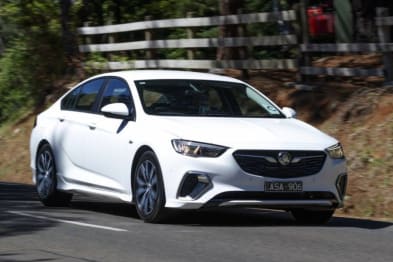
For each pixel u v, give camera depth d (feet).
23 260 48.32
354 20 131.44
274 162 60.64
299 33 108.99
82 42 152.15
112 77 72.84
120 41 150.51
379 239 57.67
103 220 65.41
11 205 76.59
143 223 63.62
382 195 82.28
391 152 86.43
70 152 73.56
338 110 99.40
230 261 48.26
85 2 159.02
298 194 61.26
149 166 63.41
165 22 129.70
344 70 103.55
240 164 60.13
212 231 59.82
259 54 134.41
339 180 63.31
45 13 156.25
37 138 78.84
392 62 98.89
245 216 70.13
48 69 152.05
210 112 67.36
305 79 109.70
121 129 67.10
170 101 67.51
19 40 156.35
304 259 49.16
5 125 148.15
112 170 67.72
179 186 60.49
